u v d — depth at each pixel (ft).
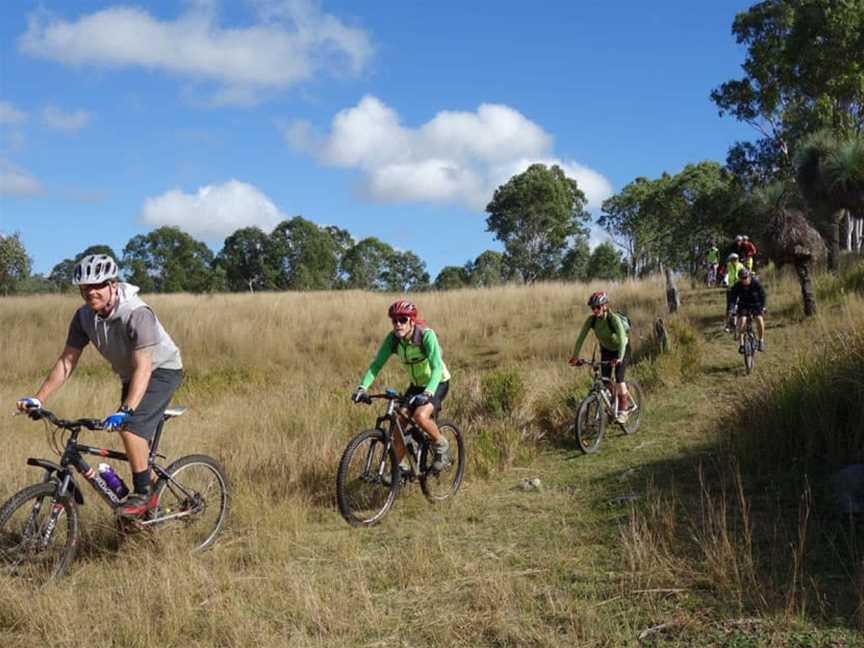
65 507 15.55
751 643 11.29
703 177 203.62
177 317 68.18
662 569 14.11
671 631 11.94
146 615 13.29
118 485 16.44
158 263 294.46
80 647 12.43
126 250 296.30
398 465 20.26
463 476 23.61
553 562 15.40
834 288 54.90
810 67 122.11
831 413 21.50
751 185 138.92
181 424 33.45
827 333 40.78
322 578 15.33
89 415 35.35
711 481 20.20
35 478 22.57
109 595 14.29
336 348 60.90
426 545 17.04
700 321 55.21
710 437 24.94
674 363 38.32
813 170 63.98
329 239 293.64
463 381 34.30
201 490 17.98
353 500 20.34
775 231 50.14
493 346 60.80
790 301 55.52
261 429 30.12
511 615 12.87
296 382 50.42
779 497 18.15
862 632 11.28
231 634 12.68
